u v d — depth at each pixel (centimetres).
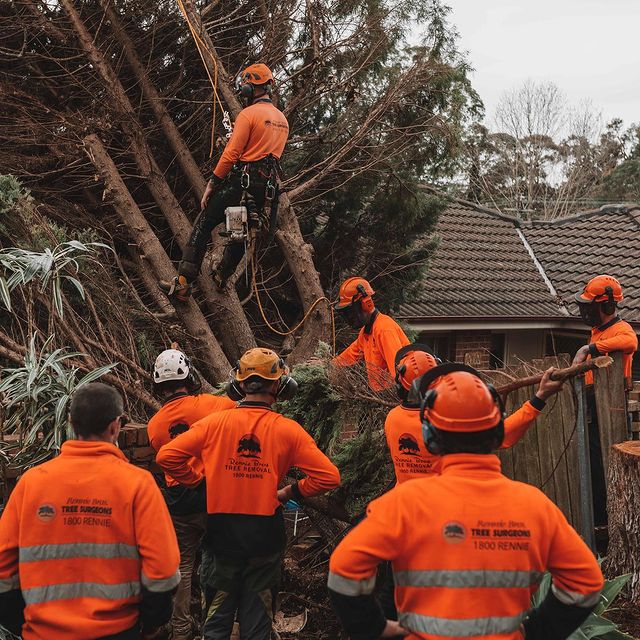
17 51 665
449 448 215
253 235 579
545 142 4059
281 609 487
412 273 846
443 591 201
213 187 564
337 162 744
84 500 243
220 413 349
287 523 589
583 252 1388
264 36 737
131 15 696
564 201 3872
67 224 688
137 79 714
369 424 450
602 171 4197
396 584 211
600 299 548
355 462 447
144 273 680
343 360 503
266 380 347
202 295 710
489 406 214
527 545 204
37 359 467
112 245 677
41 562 240
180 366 408
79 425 251
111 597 242
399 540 204
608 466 504
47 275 488
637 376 1100
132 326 617
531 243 1493
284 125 568
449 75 781
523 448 500
